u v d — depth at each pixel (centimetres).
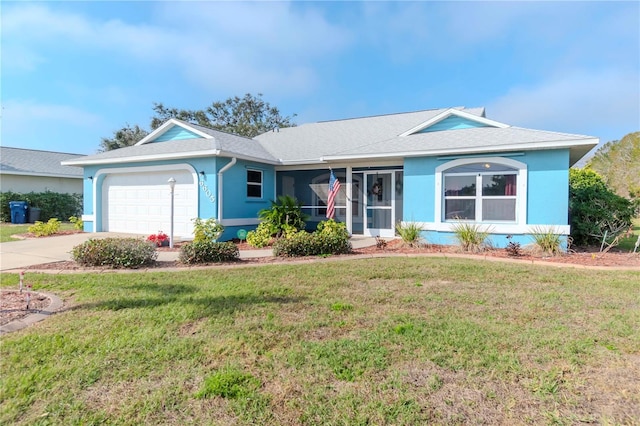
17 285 577
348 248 927
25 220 1947
